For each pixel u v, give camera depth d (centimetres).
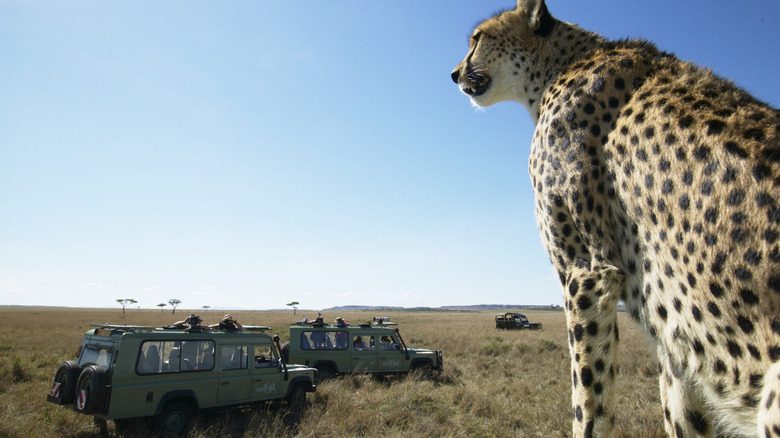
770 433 129
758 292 138
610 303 199
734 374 148
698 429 180
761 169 147
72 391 677
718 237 151
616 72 217
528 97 292
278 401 902
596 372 197
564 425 759
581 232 214
